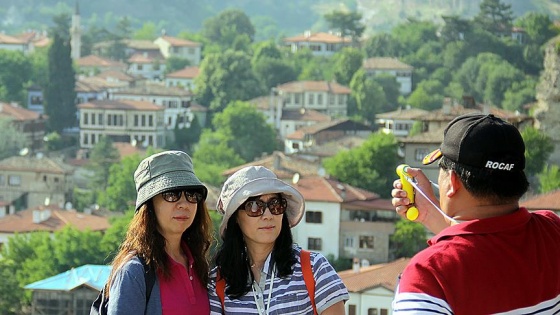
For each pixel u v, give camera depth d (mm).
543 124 127438
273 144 193750
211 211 87812
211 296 10562
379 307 75562
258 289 10438
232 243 10516
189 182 10516
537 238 8484
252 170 10562
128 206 139375
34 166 151125
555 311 8352
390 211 110750
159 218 10531
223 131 192875
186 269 10555
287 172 133375
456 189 8586
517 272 8281
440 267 8211
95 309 10562
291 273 10414
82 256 93875
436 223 9586
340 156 130625
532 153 120562
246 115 192125
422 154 123312
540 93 128750
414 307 8109
